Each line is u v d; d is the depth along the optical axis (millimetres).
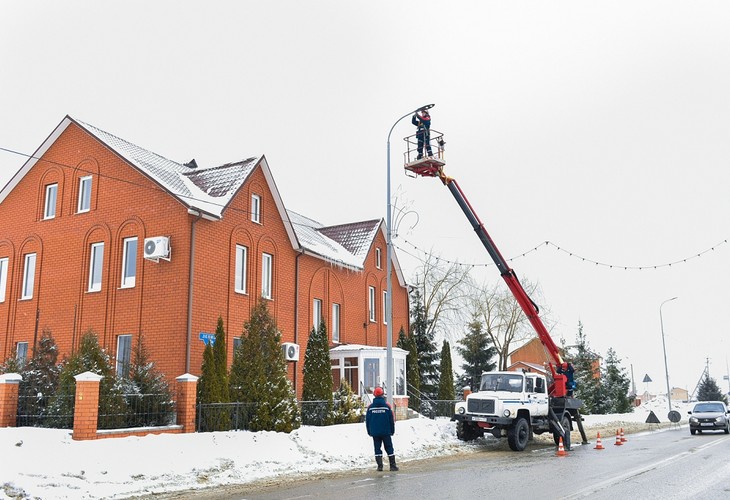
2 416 15109
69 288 23938
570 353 52969
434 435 22234
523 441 21297
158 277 22031
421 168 22391
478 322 51062
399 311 36906
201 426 17266
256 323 19422
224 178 25781
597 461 17016
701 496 10828
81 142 24812
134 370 17609
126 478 12742
